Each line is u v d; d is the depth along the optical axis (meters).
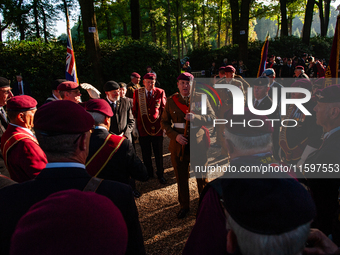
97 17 24.34
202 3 35.09
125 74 9.31
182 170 2.81
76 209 0.58
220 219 0.90
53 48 8.40
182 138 2.62
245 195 0.69
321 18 26.00
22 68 8.00
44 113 1.00
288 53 17.42
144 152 3.88
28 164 1.63
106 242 0.58
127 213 1.07
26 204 0.89
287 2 24.55
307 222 0.66
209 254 0.91
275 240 0.64
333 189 1.35
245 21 13.96
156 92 3.79
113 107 3.50
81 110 1.05
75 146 1.02
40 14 21.02
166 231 2.65
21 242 0.54
